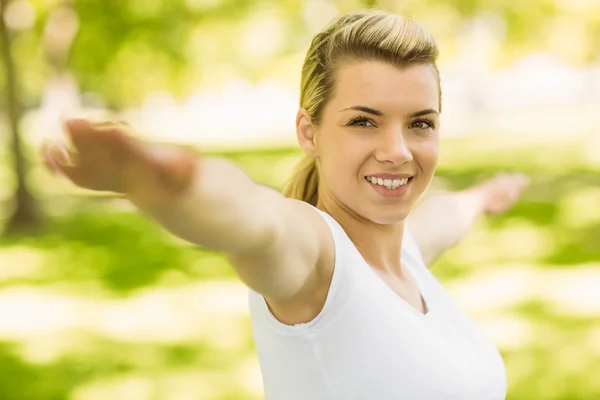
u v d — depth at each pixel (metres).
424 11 19.11
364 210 2.01
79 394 6.69
